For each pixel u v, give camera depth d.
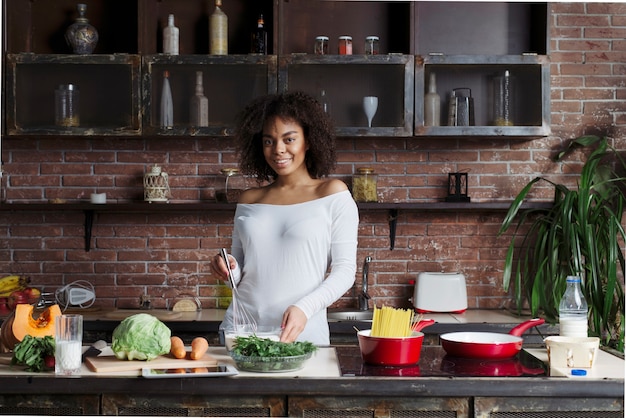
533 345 3.04
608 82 4.81
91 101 4.40
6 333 2.51
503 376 2.22
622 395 2.18
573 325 2.60
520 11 4.77
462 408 2.21
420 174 4.79
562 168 4.79
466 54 4.76
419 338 2.39
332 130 3.07
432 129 4.41
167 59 4.39
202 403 2.21
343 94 4.43
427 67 4.47
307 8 4.74
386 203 4.52
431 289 4.54
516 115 4.46
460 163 4.80
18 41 4.61
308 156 3.10
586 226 4.11
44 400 2.21
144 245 4.77
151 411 2.21
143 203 4.56
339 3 4.74
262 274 2.90
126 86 4.40
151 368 2.27
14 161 4.76
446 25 4.77
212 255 4.77
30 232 4.75
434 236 4.80
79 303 4.54
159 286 4.76
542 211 4.76
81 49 4.47
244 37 4.71
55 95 4.39
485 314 4.54
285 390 2.17
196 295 4.76
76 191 4.77
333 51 4.73
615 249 4.04
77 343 2.25
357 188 4.62
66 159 4.76
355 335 4.16
